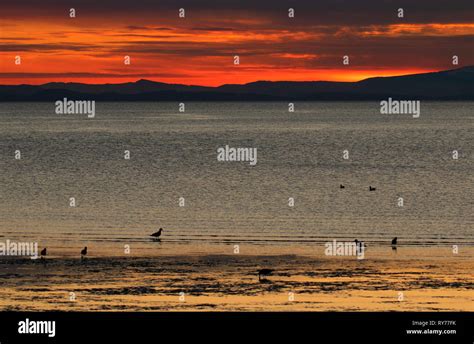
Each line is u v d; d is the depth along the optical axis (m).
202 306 40.22
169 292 42.97
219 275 47.12
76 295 42.16
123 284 44.69
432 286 44.56
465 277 46.75
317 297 42.09
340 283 45.25
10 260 51.16
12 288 43.59
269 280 45.88
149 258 52.22
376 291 43.38
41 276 46.47
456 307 40.19
